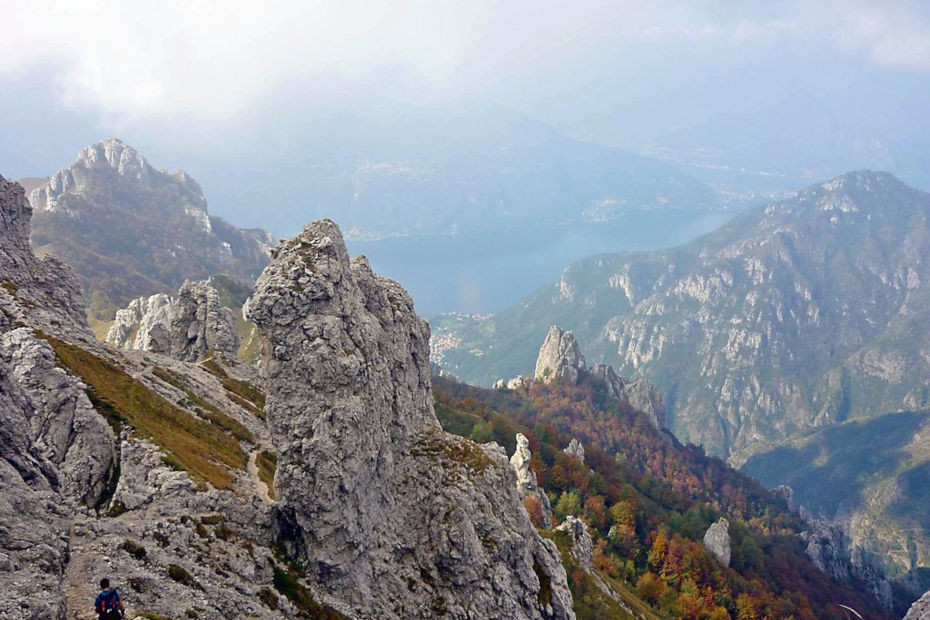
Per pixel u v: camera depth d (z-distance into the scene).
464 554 76.81
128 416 84.88
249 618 53.31
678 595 173.00
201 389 129.00
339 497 68.12
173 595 49.41
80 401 76.69
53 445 71.25
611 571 170.25
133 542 53.69
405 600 72.38
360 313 79.88
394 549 75.88
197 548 59.56
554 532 150.00
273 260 76.44
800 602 199.50
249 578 59.94
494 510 84.69
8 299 107.88
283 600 59.94
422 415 95.06
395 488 81.44
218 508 68.94
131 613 43.91
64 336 108.88
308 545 67.62
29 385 74.44
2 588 39.81
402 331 93.50
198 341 166.38
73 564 47.38
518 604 80.38
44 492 54.69
